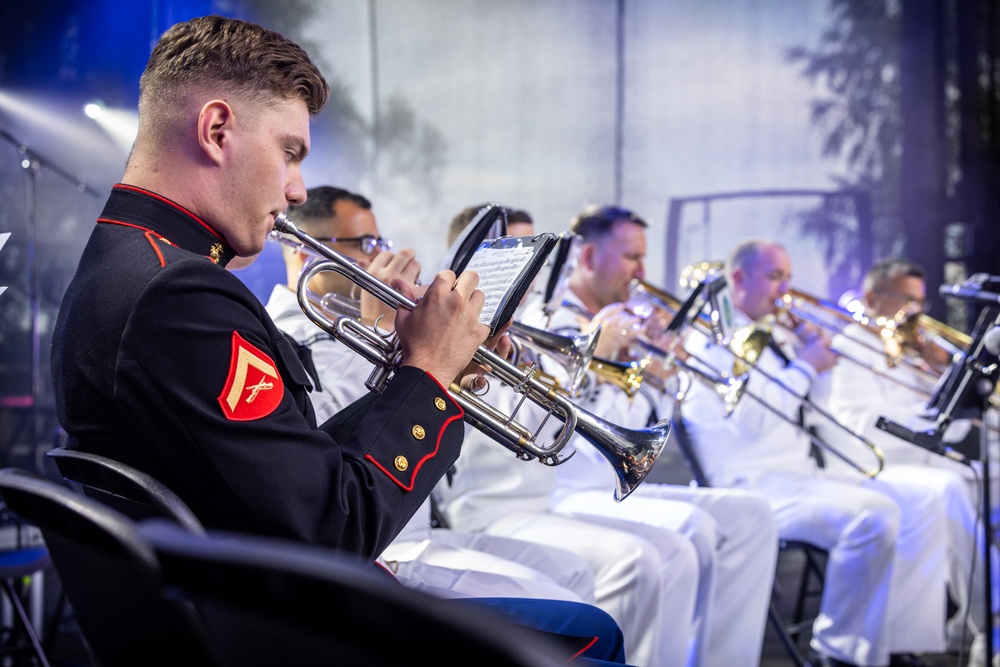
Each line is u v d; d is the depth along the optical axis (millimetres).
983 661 3631
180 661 947
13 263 5812
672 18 7039
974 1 6930
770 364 4031
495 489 2875
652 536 2910
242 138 1476
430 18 6887
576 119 7027
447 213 6961
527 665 642
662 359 3209
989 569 2842
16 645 3186
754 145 7082
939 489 4094
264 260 4004
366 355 1650
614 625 1727
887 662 3434
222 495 1346
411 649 729
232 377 1321
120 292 1342
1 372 5707
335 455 1384
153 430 1320
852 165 7055
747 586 3262
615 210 3670
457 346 1544
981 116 6969
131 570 925
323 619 761
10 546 4051
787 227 7094
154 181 1473
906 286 4621
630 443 1839
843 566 3516
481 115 6965
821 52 7047
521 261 1668
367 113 6840
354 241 2684
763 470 3756
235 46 1475
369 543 1371
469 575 2115
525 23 6980
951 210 6977
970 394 2941
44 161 4938
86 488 1336
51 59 5738
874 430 4328
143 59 5594
